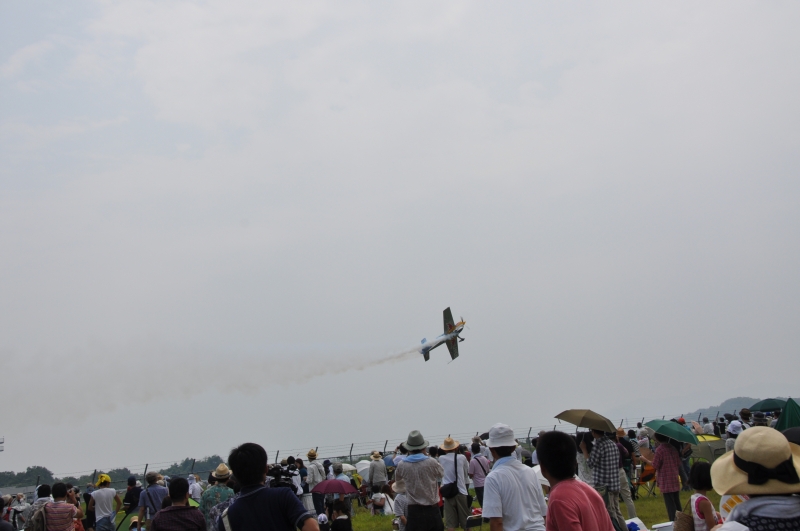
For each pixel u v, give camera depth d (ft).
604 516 22.68
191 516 33.99
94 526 68.18
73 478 112.88
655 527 36.73
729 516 18.62
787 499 17.34
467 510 53.93
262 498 23.95
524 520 26.84
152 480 52.90
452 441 54.60
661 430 53.47
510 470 27.50
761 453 17.47
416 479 41.88
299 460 75.10
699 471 30.17
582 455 54.90
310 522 22.99
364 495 95.96
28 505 84.99
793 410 58.70
